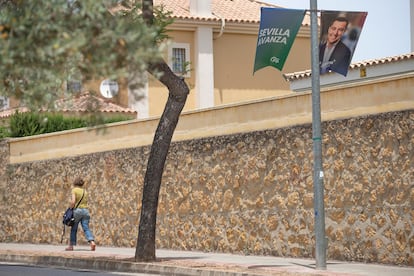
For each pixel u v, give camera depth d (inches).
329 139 834.8
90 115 516.4
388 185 774.5
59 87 482.6
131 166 1068.5
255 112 915.4
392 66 1026.1
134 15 645.3
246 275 715.4
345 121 818.8
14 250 1047.0
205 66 1517.0
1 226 1272.1
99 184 1117.7
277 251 884.0
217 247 953.5
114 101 1466.5
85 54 447.5
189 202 992.2
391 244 770.2
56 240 1178.6
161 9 871.7
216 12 1566.2
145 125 1050.1
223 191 949.8
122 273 815.7
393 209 768.9
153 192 848.3
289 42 753.6
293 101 872.3
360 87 804.6
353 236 807.1
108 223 1102.4
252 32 1576.0
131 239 1064.8
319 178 743.1
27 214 1230.3
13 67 443.5
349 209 811.4
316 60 745.0
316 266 740.7
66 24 448.1
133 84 457.1
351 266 767.1
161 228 1028.5
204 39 1520.7
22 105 506.9
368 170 794.2
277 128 889.5
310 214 848.9
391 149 773.3
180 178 1004.6
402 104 764.0
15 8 464.8
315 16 746.2
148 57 446.6
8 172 1266.0
